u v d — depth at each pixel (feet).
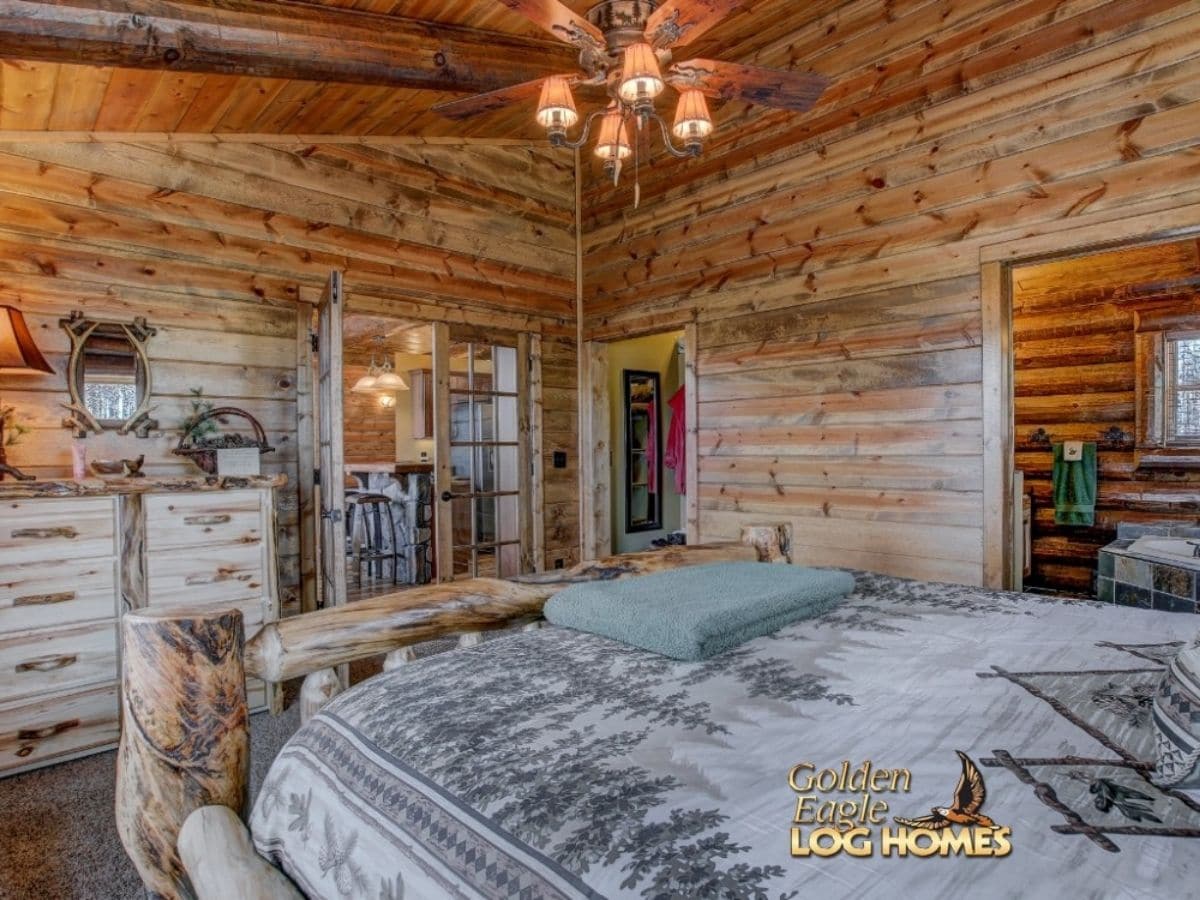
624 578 6.09
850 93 12.05
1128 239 9.14
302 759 3.53
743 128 13.75
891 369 11.51
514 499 16.25
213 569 9.41
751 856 2.22
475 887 2.40
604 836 2.37
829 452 12.37
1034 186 9.93
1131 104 9.09
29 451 9.83
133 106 9.78
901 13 11.34
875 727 3.18
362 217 13.51
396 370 29.78
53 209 10.05
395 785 2.96
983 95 10.44
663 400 22.88
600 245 16.93
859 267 11.95
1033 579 17.46
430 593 5.27
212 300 11.55
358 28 9.21
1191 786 2.52
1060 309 17.04
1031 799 2.53
